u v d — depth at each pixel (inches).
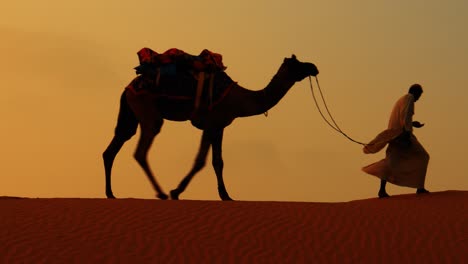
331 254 609.6
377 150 792.3
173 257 591.8
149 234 631.2
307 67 818.2
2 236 616.7
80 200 730.8
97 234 627.8
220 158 802.8
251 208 701.9
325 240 634.2
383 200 766.5
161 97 793.6
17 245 601.0
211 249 608.1
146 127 795.4
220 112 799.1
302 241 630.5
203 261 586.9
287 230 650.8
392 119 789.9
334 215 690.2
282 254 605.3
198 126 807.1
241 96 807.7
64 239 615.8
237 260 590.9
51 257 583.2
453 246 630.5
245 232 642.8
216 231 642.2
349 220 679.1
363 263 596.1
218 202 723.4
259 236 636.1
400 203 744.3
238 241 625.0
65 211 679.1
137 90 796.0
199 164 792.3
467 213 706.2
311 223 668.1
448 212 709.3
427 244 633.6
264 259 595.2
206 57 796.6
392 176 787.4
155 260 585.6
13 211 678.5
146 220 660.1
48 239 614.2
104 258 585.0
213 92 795.4
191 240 623.2
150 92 793.6
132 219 661.3
